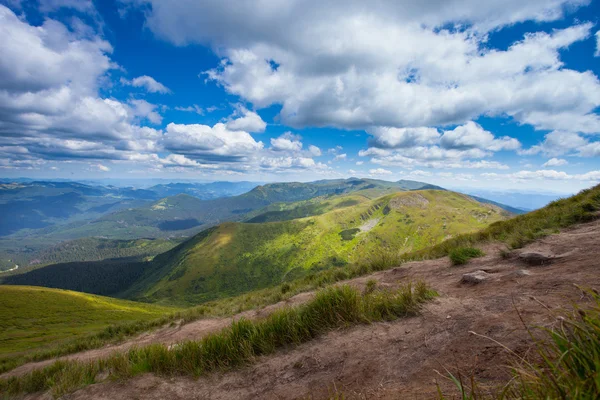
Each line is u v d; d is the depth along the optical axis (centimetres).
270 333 477
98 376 550
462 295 434
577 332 160
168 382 440
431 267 797
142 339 1281
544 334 224
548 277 394
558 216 887
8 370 1464
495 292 399
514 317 288
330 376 321
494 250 791
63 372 609
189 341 529
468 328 305
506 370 197
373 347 354
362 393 256
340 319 457
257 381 379
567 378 133
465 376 214
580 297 281
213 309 1574
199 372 446
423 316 395
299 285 1365
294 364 389
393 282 720
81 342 1667
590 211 803
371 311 459
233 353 463
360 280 873
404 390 232
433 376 238
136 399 402
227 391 379
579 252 484
